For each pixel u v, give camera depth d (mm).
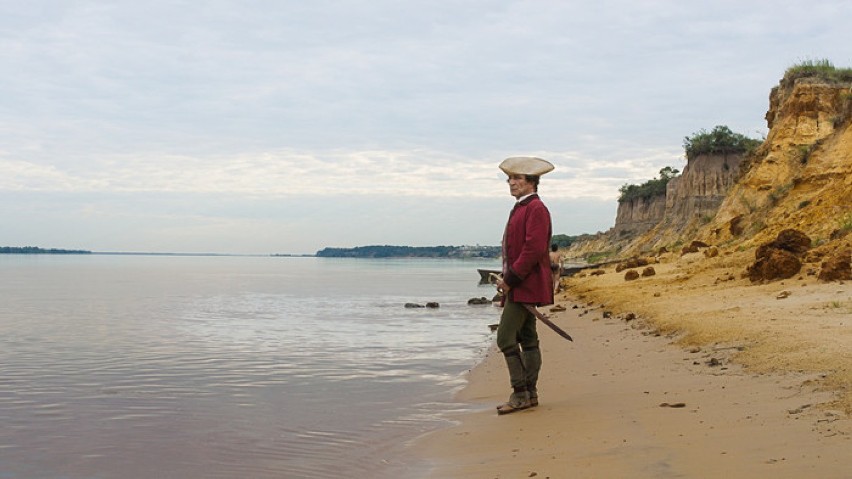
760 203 35438
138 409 7457
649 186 107938
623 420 5453
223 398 8078
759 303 11648
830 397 5145
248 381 9344
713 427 4852
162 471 5152
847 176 24297
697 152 67312
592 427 5371
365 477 4777
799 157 34500
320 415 7016
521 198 6461
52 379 9625
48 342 14789
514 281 6305
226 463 5312
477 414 6695
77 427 6613
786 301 11406
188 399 8031
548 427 5613
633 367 8211
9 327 18531
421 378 9469
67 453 5703
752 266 15688
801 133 36094
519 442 5262
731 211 36875
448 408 7207
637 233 104438
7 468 5320
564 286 29516
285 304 29266
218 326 18891
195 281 60281
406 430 6207
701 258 27094
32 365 11094
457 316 22234
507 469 4531
